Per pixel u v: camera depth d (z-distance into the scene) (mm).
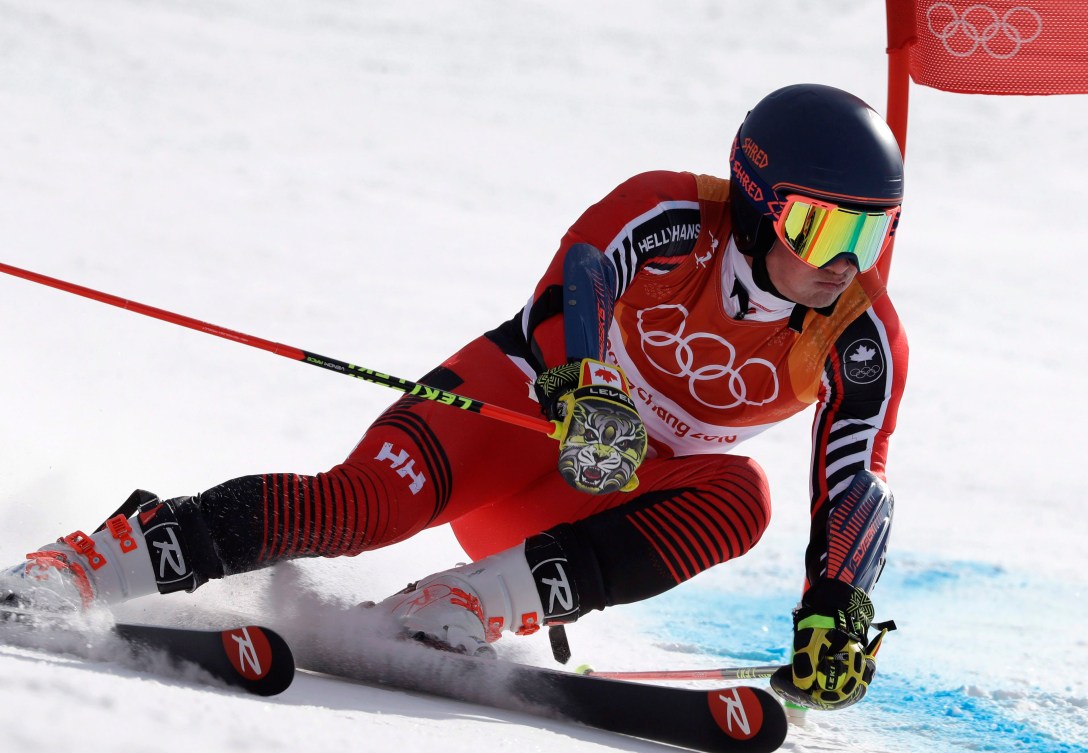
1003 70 15258
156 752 5598
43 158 55656
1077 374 44469
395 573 13758
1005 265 64688
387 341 35656
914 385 40344
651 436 11742
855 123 9852
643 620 16875
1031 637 16922
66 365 26234
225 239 46438
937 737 12023
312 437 24484
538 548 10156
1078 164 94438
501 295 44688
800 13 125000
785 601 18641
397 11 109312
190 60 84938
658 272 10750
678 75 106562
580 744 8125
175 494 16750
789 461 29766
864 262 9992
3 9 84812
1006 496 28016
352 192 60531
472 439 11141
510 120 87000
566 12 116875
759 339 10922
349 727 6988
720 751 8633
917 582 20375
